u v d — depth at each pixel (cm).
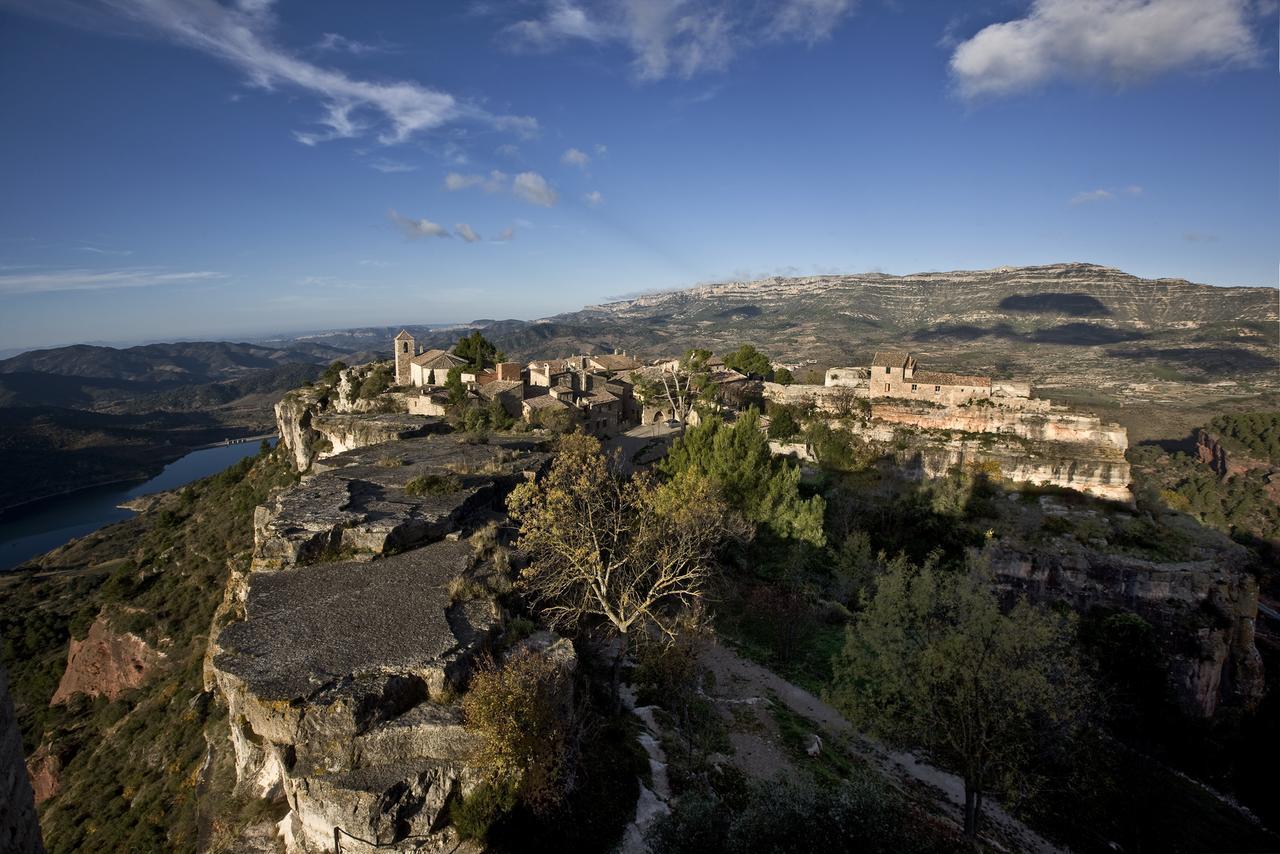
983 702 2459
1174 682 4591
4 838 970
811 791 1880
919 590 2864
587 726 2202
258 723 1717
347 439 5981
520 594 2481
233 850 1791
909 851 1842
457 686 1873
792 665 3625
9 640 7362
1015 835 2622
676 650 2741
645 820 1953
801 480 6250
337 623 2095
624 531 3142
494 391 7462
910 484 5978
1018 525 5322
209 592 6062
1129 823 2853
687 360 9875
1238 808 3509
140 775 3394
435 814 1677
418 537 2836
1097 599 4847
